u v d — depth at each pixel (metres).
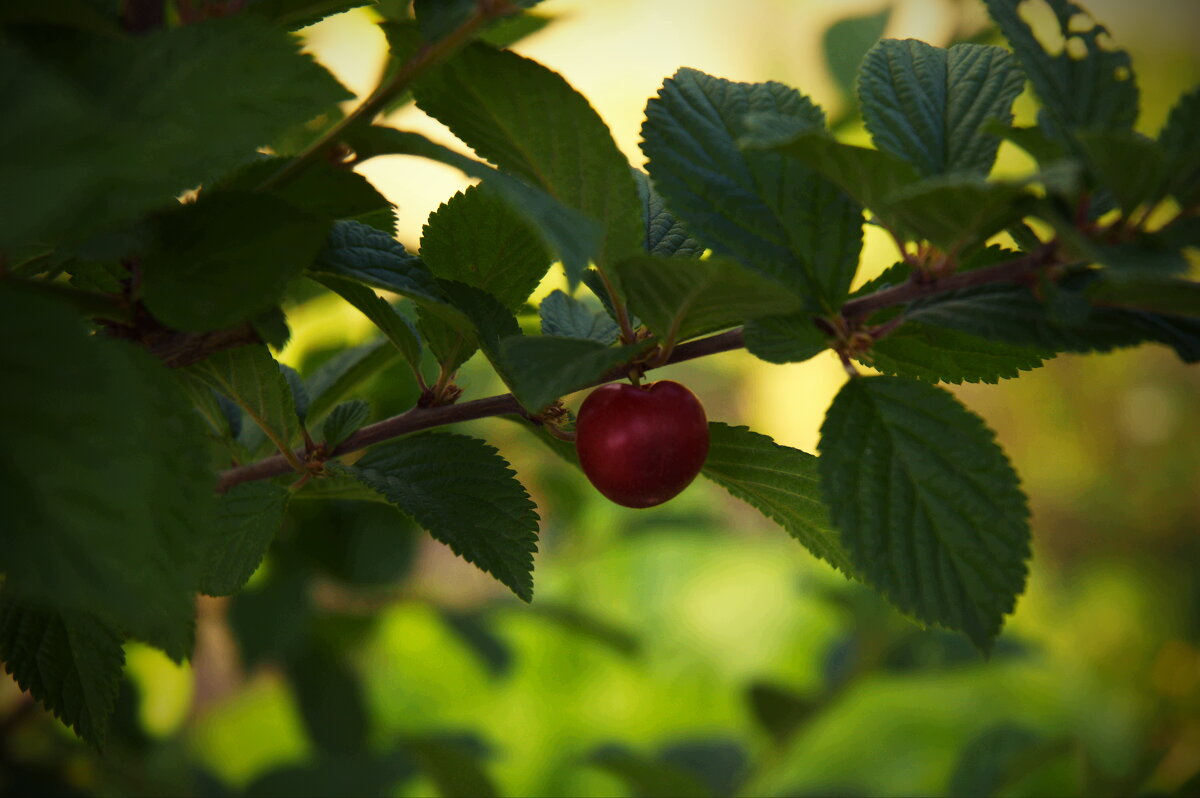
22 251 0.33
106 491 0.30
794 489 0.35
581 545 0.69
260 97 0.31
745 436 0.34
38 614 0.34
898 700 0.81
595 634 0.55
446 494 0.35
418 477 0.35
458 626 0.54
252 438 0.37
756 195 0.34
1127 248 0.32
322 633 0.52
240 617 0.45
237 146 0.31
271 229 0.32
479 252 0.35
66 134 0.30
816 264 0.33
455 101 0.33
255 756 0.70
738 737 0.76
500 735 0.80
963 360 0.35
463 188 0.35
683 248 0.35
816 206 0.34
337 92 0.31
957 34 0.47
